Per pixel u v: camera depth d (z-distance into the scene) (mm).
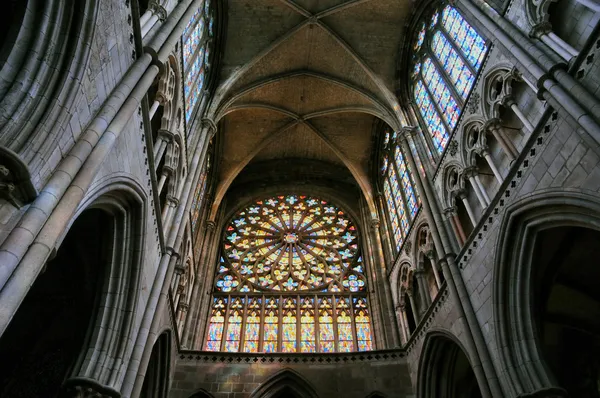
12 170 6977
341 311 24500
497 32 14617
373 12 24812
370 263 26562
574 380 16656
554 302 15680
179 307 22453
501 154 15258
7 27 9586
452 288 15852
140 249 13078
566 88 11234
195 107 22047
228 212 30219
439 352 18172
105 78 10047
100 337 12000
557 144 11797
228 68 25297
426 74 23062
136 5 11703
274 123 30062
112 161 10602
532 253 13188
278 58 26344
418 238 21547
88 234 14641
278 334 22969
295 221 30125
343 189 31906
